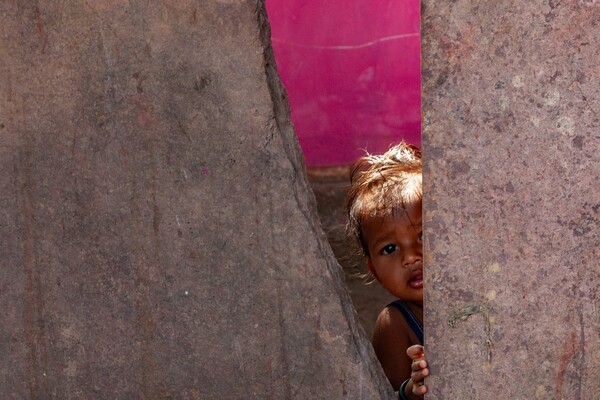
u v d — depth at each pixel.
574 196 1.95
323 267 2.12
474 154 1.96
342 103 5.40
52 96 2.18
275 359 2.20
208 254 2.18
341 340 2.14
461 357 2.06
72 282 2.27
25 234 2.27
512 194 1.97
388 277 2.59
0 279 2.30
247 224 2.14
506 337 2.03
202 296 2.21
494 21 1.90
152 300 2.24
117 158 2.18
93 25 2.12
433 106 1.96
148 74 2.12
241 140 2.10
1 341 2.34
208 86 2.09
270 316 2.18
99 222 2.22
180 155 2.14
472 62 1.92
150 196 2.18
